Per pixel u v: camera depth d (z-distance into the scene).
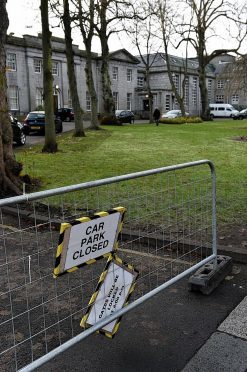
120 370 2.91
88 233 2.66
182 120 40.59
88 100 56.75
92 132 25.22
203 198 7.11
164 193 7.72
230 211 6.82
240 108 76.38
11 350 3.17
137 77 66.44
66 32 20.22
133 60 63.22
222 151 15.48
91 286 4.26
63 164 12.36
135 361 3.01
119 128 30.30
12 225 6.38
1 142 8.16
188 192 7.82
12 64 47.09
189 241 5.26
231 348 3.15
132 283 3.13
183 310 3.74
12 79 47.09
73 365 2.97
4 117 8.47
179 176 9.85
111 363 2.99
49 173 10.75
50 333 3.40
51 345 3.23
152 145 17.73
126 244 5.52
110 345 3.21
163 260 4.95
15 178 8.55
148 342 3.25
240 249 4.93
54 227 6.12
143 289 4.16
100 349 3.16
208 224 6.11
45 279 4.42
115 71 60.50
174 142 19.08
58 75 52.38
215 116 65.62
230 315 3.64
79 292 4.13
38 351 3.16
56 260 2.49
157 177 9.46
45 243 5.51
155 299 3.96
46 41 14.87
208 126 34.00
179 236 5.53
